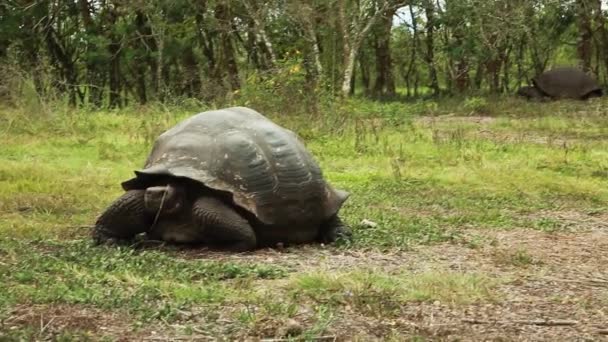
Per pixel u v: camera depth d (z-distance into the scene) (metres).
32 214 8.12
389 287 5.46
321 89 15.74
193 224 6.58
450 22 28.78
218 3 22.28
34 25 22.83
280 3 21.12
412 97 30.34
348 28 21.16
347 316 4.92
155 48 24.03
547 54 31.86
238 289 5.41
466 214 8.71
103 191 9.45
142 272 5.75
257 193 6.54
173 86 24.22
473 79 34.72
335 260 6.41
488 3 26.47
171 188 6.49
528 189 10.45
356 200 9.38
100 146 12.62
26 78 16.14
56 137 13.68
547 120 19.98
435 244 7.12
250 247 6.58
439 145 13.79
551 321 4.95
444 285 5.53
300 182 6.70
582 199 9.99
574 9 29.89
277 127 6.98
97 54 23.02
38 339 4.38
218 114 6.89
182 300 5.11
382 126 15.40
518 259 6.56
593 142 15.84
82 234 7.22
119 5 23.17
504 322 4.93
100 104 22.59
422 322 4.86
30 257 6.09
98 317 4.78
